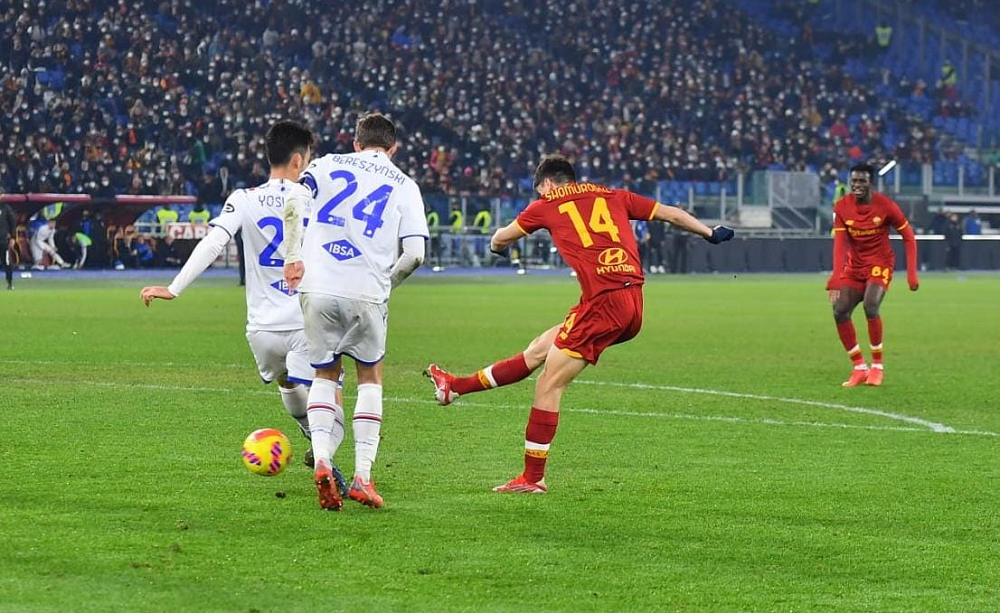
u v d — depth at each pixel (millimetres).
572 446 17109
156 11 86125
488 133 87812
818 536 11891
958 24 114812
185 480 14062
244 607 9336
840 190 93875
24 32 79312
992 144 102375
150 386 22719
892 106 104875
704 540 11680
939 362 29422
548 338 14766
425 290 59781
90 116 76250
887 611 9539
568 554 11062
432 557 10859
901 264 89812
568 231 14352
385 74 88250
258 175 76188
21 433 17297
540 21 99812
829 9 113125
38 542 11094
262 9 88562
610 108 94250
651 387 23906
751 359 29469
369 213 13070
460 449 16672
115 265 72750
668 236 84062
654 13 102938
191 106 80375
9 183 71312
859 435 18391
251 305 14227
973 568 10797
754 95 100000
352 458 15977
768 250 87188
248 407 20141
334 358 13164
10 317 39531
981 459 16391
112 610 9203
